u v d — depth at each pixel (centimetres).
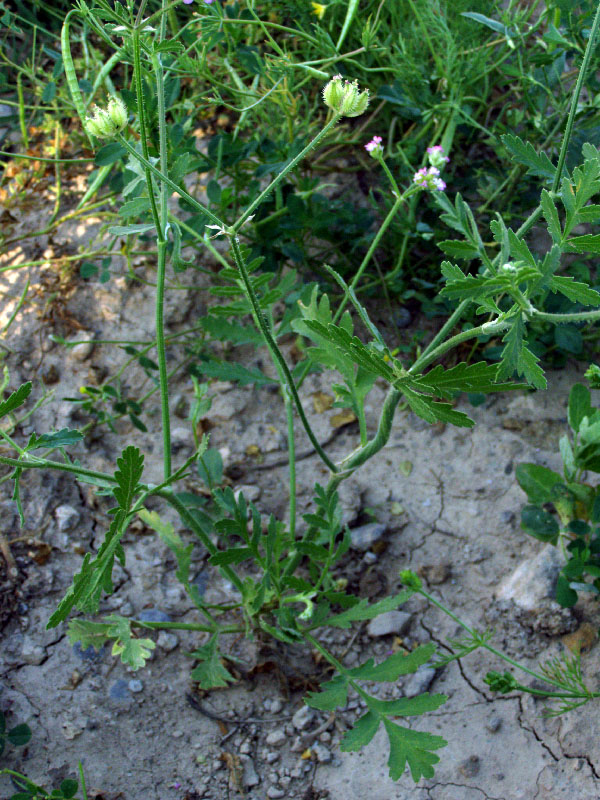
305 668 44
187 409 52
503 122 56
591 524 46
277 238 52
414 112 52
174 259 38
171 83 45
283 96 50
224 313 43
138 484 35
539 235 54
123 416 51
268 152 51
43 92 51
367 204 56
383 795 40
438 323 54
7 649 44
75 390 52
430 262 54
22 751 41
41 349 52
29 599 45
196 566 47
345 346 33
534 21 59
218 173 51
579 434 48
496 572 46
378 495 49
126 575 47
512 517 48
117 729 42
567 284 31
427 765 35
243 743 42
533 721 42
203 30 44
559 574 43
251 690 44
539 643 44
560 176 37
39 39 61
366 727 37
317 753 42
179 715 43
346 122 57
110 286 54
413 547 47
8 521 47
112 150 43
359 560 47
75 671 43
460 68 52
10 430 49
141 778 41
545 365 51
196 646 45
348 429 51
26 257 55
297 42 56
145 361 51
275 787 41
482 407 51
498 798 40
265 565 40
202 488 49
